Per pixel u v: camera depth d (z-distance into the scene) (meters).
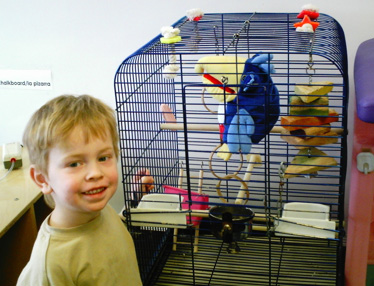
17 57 1.78
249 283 1.41
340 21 1.50
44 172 0.84
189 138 1.71
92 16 1.67
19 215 1.16
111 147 0.86
